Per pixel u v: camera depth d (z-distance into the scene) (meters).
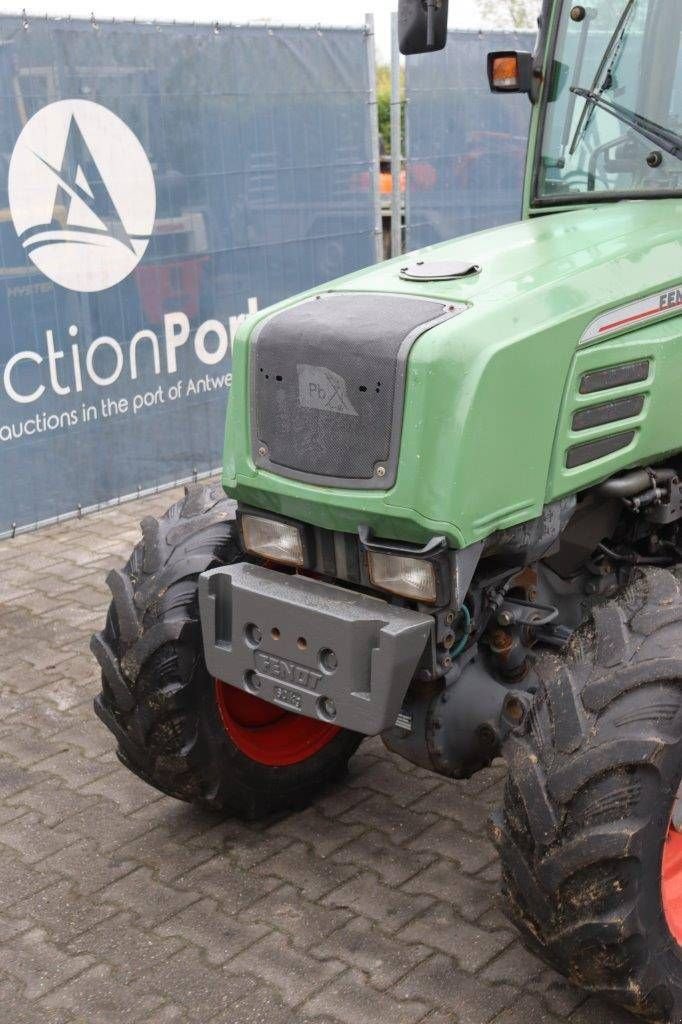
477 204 8.90
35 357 6.56
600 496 3.30
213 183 7.18
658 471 3.44
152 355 7.12
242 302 7.52
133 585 3.62
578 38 3.80
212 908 3.46
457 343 2.77
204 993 3.11
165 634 3.46
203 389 7.45
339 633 2.96
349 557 3.10
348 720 3.00
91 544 6.53
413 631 2.91
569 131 3.85
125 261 6.85
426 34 3.60
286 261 7.70
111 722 3.66
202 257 7.23
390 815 3.92
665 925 2.76
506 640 3.39
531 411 2.91
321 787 4.04
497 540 3.04
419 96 8.17
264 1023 2.99
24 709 4.71
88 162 6.56
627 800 2.62
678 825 2.96
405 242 8.51
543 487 3.01
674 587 2.91
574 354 3.00
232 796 3.75
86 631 5.41
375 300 3.08
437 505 2.79
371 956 3.22
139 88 6.71
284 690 3.15
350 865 3.65
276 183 7.50
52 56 6.30
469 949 3.24
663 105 3.66
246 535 3.35
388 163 11.84
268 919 3.40
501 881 2.88
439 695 3.35
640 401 3.22
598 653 2.80
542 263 3.19
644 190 3.72
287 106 7.43
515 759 2.79
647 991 2.75
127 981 3.17
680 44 3.58
